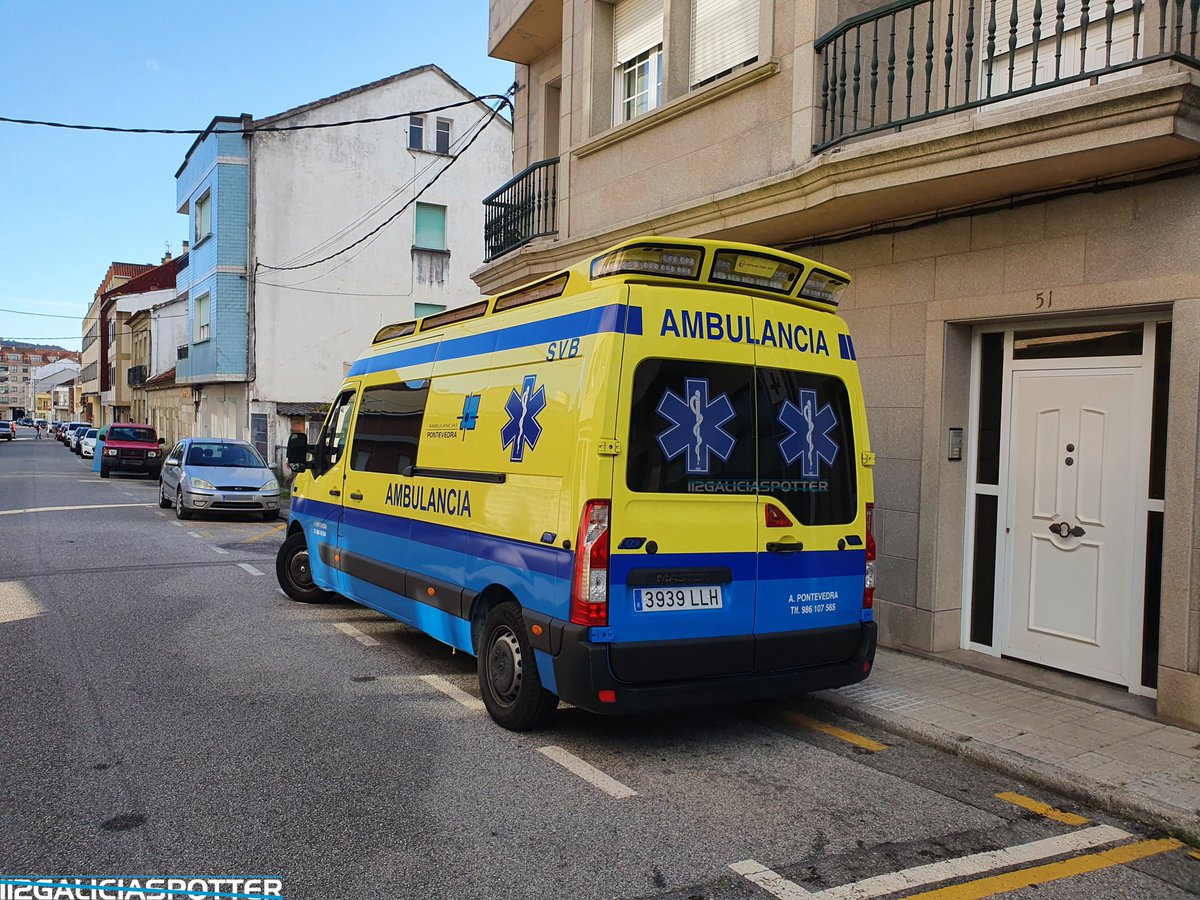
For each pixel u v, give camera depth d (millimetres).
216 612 8250
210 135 26266
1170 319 5672
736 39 8438
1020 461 6613
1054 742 5023
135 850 3619
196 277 29391
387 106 27219
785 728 5484
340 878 3434
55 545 12219
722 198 7648
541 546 4852
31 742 4797
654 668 4613
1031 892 3525
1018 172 5719
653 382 4684
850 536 5355
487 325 5863
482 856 3650
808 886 3496
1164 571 5367
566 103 10562
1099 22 6172
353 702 5672
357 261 26969
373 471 7191
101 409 68000
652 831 3941
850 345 5496
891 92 6371
